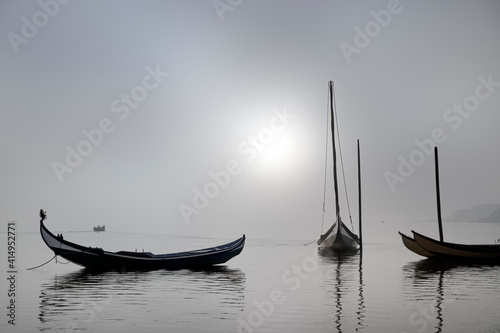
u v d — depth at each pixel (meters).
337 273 28.69
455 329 15.16
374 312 17.56
